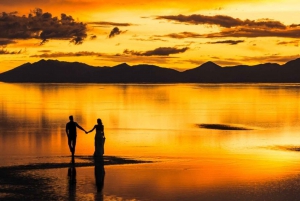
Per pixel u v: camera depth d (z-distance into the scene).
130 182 20.70
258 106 82.25
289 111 70.19
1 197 18.06
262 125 48.50
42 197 18.11
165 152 28.75
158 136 37.25
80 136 36.47
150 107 77.81
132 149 29.92
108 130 41.75
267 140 35.72
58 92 154.75
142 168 23.66
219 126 46.59
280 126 47.59
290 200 18.14
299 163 25.52
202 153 28.61
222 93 150.88
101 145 26.78
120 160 25.64
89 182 20.55
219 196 18.64
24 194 18.50
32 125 46.03
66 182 20.47
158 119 54.44
